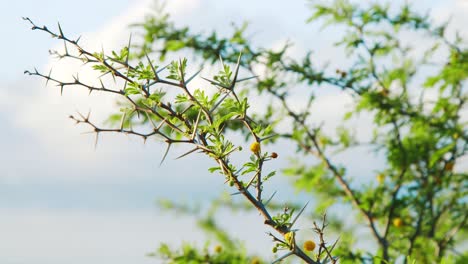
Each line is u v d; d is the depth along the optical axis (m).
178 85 3.03
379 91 7.41
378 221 8.04
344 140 7.81
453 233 7.37
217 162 2.95
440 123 7.29
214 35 7.33
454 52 7.24
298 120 7.71
